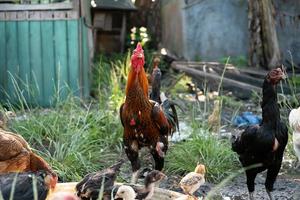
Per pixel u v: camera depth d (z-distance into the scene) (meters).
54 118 4.21
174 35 8.45
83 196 2.54
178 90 6.59
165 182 3.53
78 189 2.57
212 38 8.02
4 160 2.65
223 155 3.76
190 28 7.99
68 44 5.69
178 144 3.91
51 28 5.68
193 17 7.99
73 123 4.12
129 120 3.27
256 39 7.39
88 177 2.59
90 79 6.04
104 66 6.66
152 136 3.29
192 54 8.02
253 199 3.24
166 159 3.76
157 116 3.25
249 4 7.40
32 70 5.70
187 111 5.35
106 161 3.86
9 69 5.71
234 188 3.52
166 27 8.85
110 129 4.24
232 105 5.76
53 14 5.67
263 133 3.00
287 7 7.68
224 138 4.27
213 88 6.58
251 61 7.48
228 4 7.98
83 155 3.77
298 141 3.33
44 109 5.12
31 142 3.95
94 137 4.08
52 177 2.62
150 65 7.16
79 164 3.61
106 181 2.54
